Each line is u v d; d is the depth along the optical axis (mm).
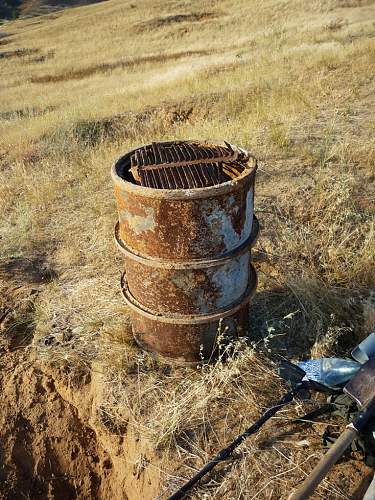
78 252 5004
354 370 2867
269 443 2828
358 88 8273
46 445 3496
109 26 29078
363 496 2486
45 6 79688
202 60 17109
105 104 12039
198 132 7293
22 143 9312
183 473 2750
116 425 3166
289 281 3951
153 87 13250
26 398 3617
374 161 5379
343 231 4379
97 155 7707
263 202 4883
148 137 9188
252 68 12062
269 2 25766
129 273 3145
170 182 2779
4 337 4074
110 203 5730
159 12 29906
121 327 3719
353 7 22719
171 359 3344
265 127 6727
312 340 3514
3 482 3398
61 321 4031
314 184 5004
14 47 27844
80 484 3443
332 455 2316
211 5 28922
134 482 2971
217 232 2783
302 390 3010
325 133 6289
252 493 2590
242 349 3395
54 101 14875
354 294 3857
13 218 5984
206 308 3062
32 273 4820
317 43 14984
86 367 3584
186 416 3008
